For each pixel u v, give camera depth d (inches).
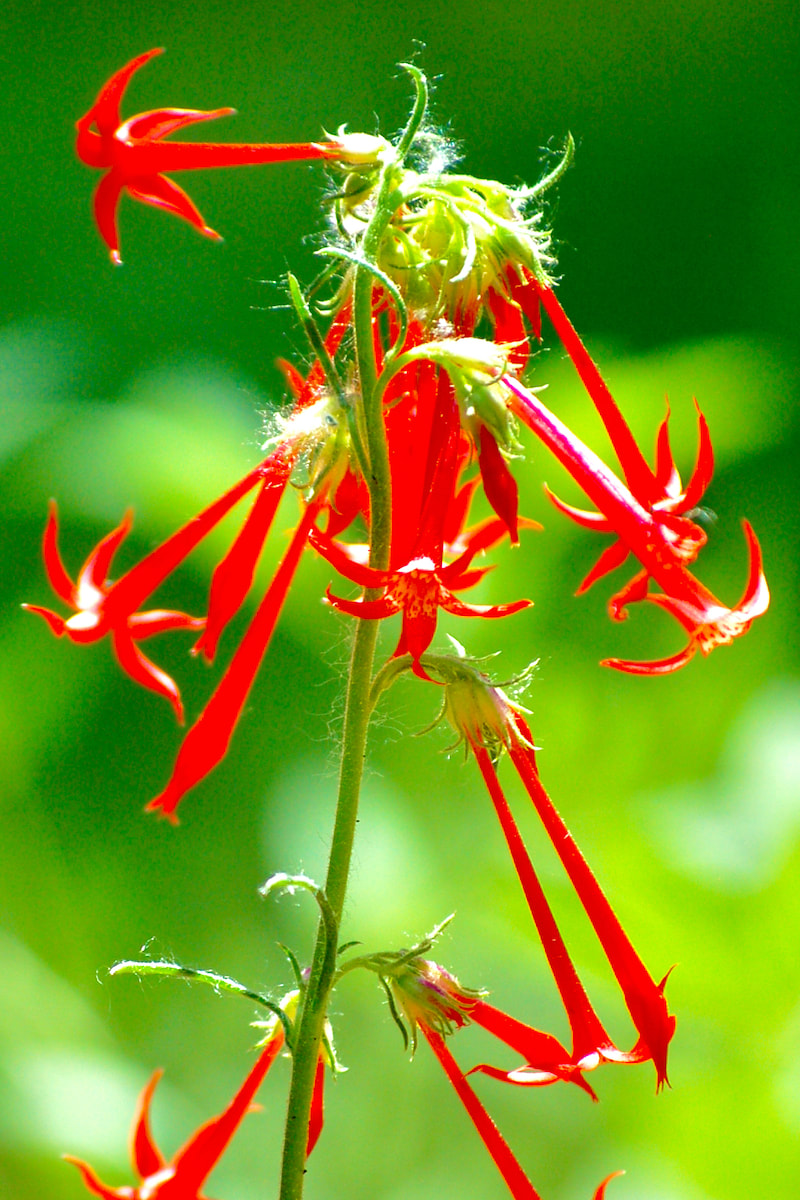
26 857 30.3
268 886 20.0
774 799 24.3
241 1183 30.4
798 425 45.8
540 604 28.6
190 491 29.3
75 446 35.6
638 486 20.1
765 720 25.3
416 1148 30.7
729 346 33.2
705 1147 24.0
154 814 42.2
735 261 63.5
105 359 59.0
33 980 27.7
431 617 19.7
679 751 27.4
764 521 45.0
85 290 63.7
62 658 33.0
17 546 45.8
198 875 39.9
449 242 20.0
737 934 23.8
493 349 19.7
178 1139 26.9
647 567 20.0
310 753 40.8
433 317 20.0
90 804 42.7
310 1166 30.5
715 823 24.3
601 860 24.3
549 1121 30.7
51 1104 25.4
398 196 19.8
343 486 20.3
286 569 19.8
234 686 19.7
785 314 61.4
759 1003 23.9
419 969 20.3
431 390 20.1
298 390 20.4
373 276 19.8
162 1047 33.2
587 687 28.2
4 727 30.8
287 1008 20.6
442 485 19.9
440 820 28.9
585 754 26.8
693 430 32.2
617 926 20.2
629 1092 25.4
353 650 20.2
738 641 30.4
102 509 36.6
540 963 24.6
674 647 32.1
